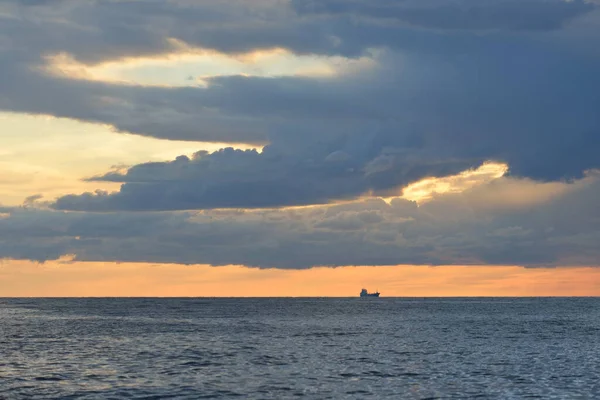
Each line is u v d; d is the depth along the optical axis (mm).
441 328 137500
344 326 144375
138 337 111625
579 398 54156
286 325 147625
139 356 82375
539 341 104812
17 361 77312
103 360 78312
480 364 75125
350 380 63500
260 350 90062
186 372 68438
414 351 89250
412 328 137625
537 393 56375
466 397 54781
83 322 158250
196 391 57656
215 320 168750
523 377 65062
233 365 73875
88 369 70625
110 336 113938
